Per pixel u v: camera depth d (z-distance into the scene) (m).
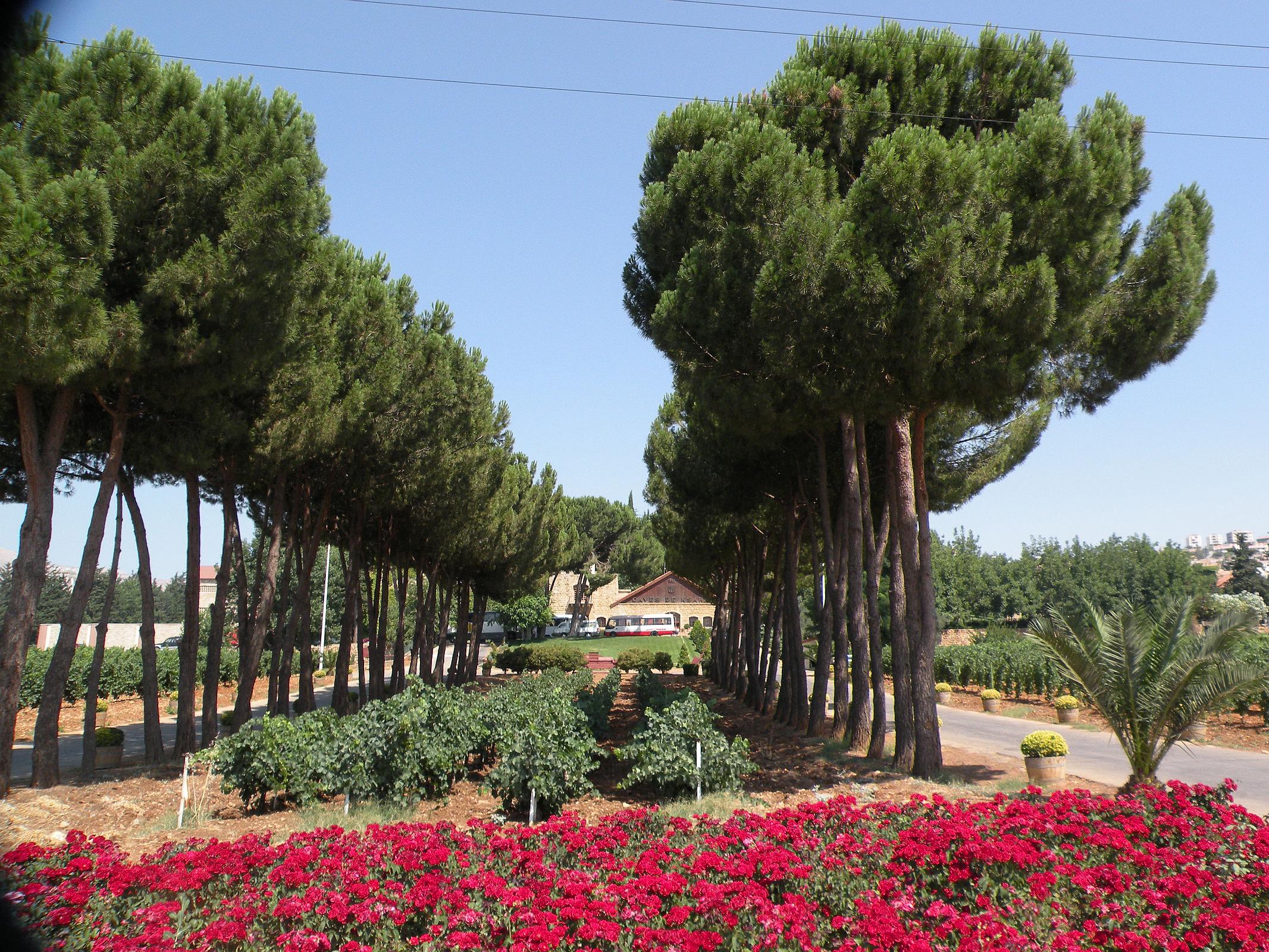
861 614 15.41
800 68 13.45
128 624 43.28
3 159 9.53
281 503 16.06
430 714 11.86
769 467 19.64
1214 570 61.97
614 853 6.58
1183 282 12.79
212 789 11.80
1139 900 5.43
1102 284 11.42
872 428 17.34
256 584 18.95
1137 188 13.09
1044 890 5.33
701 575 35.16
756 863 5.69
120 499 14.88
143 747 18.17
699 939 4.64
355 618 22.30
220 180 11.33
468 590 36.09
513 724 11.92
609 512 65.94
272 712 17.67
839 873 5.79
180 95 11.37
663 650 54.97
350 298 16.08
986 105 12.72
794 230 10.89
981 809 7.25
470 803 11.55
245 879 5.87
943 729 20.42
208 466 13.40
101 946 4.67
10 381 9.90
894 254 10.76
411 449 18.48
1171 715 9.80
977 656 31.50
